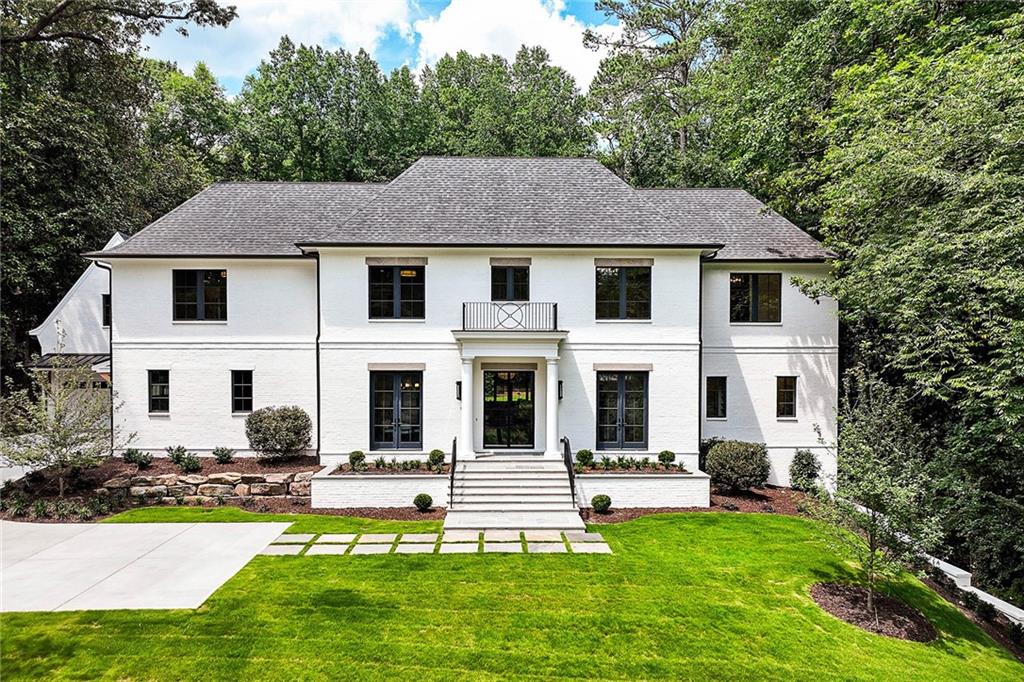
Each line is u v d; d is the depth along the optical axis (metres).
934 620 10.90
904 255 13.94
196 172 39.53
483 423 18.92
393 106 44.06
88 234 28.42
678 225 18.98
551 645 9.03
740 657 8.89
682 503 16.84
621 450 18.62
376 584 11.05
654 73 38.34
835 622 10.17
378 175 42.62
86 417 16.50
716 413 20.59
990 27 17.69
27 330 29.73
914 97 15.73
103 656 8.43
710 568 12.19
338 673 8.15
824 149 22.05
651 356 18.55
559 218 19.03
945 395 14.29
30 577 11.31
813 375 20.50
